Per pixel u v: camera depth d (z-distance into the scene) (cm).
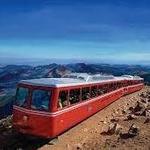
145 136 1753
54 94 1817
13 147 1880
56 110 1834
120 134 1875
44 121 1812
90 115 2620
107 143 1750
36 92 1861
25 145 1916
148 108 2842
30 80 1984
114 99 3706
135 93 5203
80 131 2212
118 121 2436
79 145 1819
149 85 7238
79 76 2542
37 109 1834
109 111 3103
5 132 2170
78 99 2234
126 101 3928
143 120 2305
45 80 2014
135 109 2927
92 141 1905
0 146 1894
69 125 2081
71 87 2061
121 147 1597
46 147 1831
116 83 3781
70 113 2073
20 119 1897
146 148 1524
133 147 1566
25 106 1877
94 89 2684
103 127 2325
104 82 3069
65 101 1981
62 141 1953
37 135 1833
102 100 3014
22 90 1934
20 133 1959
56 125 1845
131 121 2330
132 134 1802
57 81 1995
